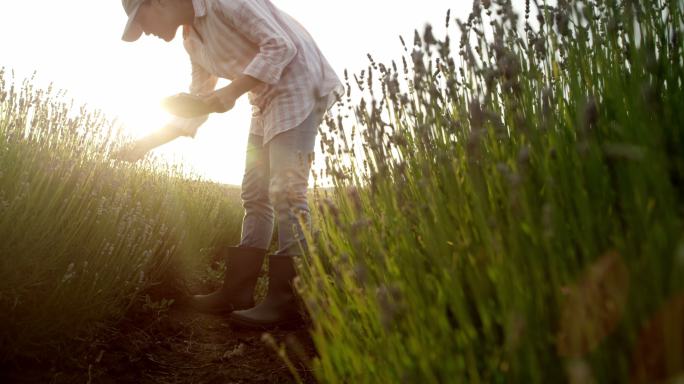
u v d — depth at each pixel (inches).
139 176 128.1
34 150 89.6
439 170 50.0
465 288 39.6
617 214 34.6
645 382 25.8
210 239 151.9
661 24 44.7
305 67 105.1
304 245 101.4
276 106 102.5
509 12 45.0
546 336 30.0
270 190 103.9
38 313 71.7
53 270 78.0
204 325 106.0
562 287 32.2
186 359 88.7
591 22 44.1
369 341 42.4
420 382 34.7
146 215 113.9
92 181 96.4
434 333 35.1
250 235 117.0
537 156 39.2
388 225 49.9
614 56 43.6
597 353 26.8
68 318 76.0
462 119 48.9
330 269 69.9
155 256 110.8
